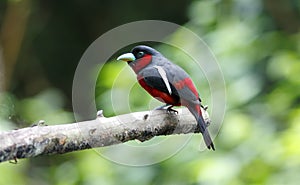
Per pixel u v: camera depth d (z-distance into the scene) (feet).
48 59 66.03
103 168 37.37
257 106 39.27
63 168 42.04
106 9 67.10
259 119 38.24
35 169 43.96
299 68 37.91
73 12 67.31
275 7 46.75
